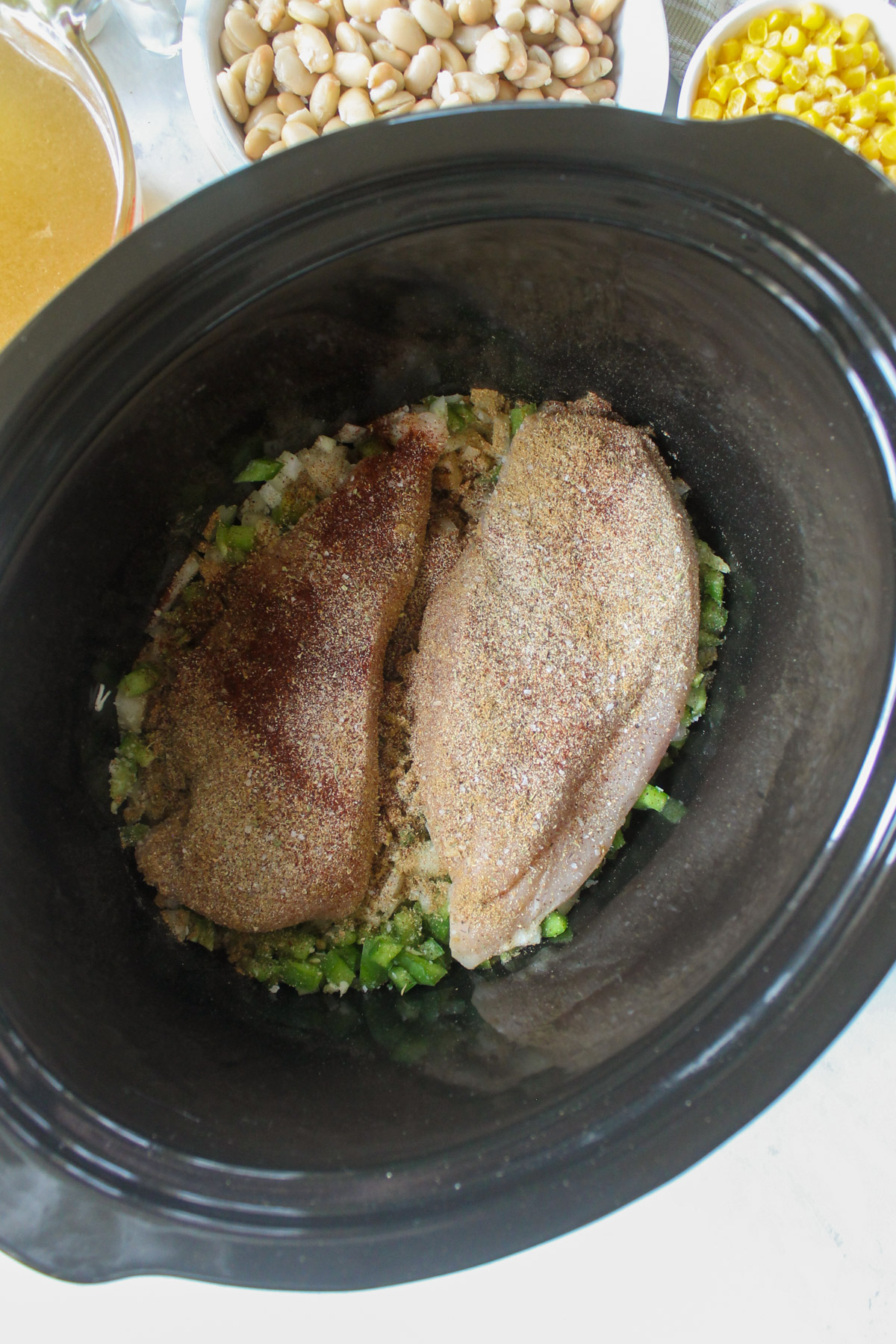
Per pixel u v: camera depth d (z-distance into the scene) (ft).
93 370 1.24
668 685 1.50
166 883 1.49
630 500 1.52
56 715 1.41
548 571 1.51
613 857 1.59
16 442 1.23
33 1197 1.24
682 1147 1.29
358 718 1.48
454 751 1.48
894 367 1.27
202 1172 1.27
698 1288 1.61
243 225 1.21
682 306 1.37
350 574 1.50
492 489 1.58
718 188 1.23
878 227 1.22
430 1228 1.26
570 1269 1.61
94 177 1.48
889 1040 1.63
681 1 1.68
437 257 1.33
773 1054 1.31
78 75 1.47
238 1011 1.48
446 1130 1.32
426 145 1.20
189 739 1.50
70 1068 1.29
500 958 1.55
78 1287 1.56
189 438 1.42
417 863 1.53
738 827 1.49
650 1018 1.36
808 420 1.37
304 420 1.53
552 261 1.36
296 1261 1.25
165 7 1.60
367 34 1.53
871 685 1.35
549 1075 1.36
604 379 1.54
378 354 1.48
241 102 1.55
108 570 1.43
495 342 1.51
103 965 1.40
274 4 1.52
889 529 1.32
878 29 1.57
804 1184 1.62
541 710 1.48
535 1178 1.28
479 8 1.53
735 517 1.56
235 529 1.55
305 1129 1.34
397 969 1.53
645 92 1.57
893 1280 1.61
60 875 1.39
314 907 1.49
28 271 1.48
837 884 1.34
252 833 1.47
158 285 1.22
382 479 1.53
